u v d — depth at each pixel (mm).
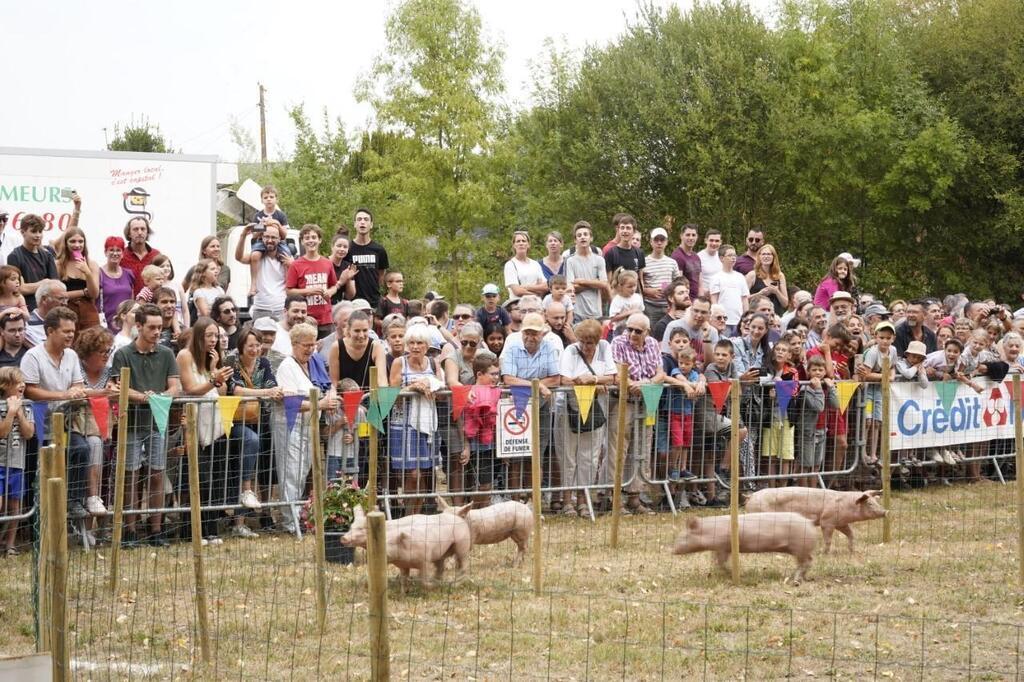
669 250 33562
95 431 9148
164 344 10523
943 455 12742
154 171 18688
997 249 31984
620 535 10078
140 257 12391
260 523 9930
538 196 36281
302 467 9719
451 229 35875
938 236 32500
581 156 33938
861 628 7348
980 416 12984
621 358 11078
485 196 34781
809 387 11555
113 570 8016
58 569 5445
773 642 6992
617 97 34500
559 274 13805
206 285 12203
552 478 10859
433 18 35062
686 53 34156
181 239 18844
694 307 11750
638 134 33625
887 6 36094
